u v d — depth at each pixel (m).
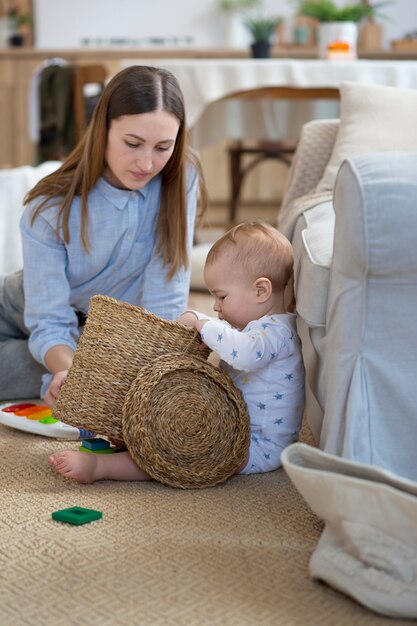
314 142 2.26
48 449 1.69
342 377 1.30
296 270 1.67
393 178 1.23
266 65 3.03
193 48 5.14
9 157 5.36
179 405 1.48
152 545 1.23
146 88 1.66
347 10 3.51
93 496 1.43
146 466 1.47
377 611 1.06
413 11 5.56
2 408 1.86
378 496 1.07
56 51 5.22
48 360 1.78
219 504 1.40
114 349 1.52
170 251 1.87
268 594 1.10
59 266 1.82
